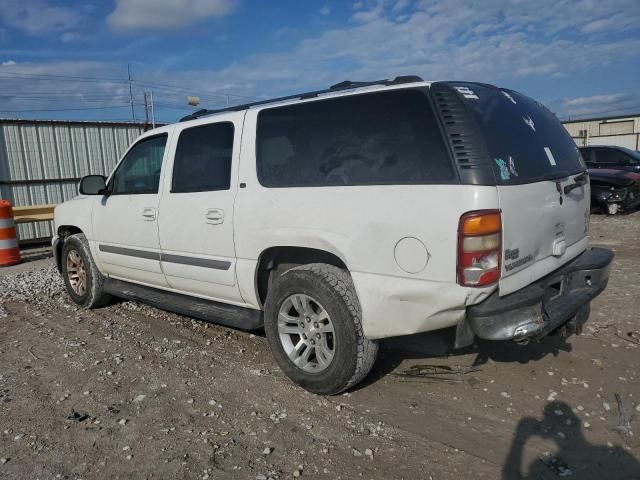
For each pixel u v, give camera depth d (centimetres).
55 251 651
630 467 286
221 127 430
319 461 296
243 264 404
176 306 480
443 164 303
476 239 289
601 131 4153
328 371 357
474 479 278
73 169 1301
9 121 1196
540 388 374
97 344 489
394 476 281
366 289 332
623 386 374
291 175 375
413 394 371
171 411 355
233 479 281
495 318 299
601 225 1209
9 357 464
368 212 327
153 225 479
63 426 339
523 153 331
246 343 482
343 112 354
